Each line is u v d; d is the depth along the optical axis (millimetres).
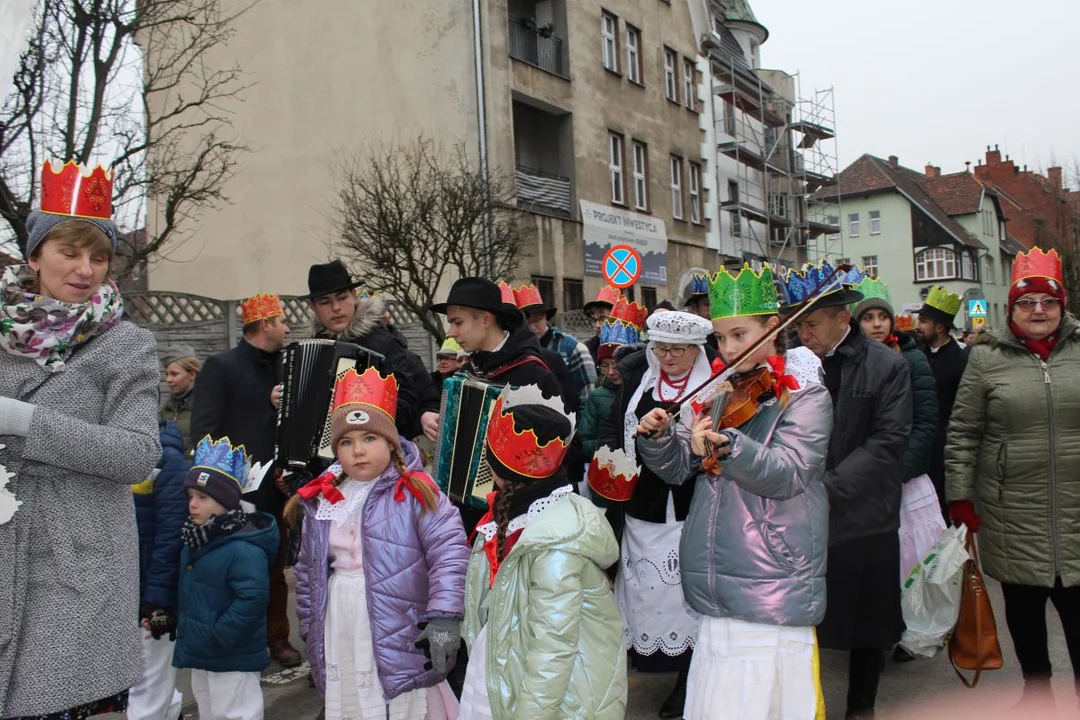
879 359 4199
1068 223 47312
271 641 5680
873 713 4230
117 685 2812
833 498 3928
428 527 3574
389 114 18109
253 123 19781
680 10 25281
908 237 51156
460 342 4625
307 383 4699
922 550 5203
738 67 28484
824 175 33875
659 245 23234
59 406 2771
